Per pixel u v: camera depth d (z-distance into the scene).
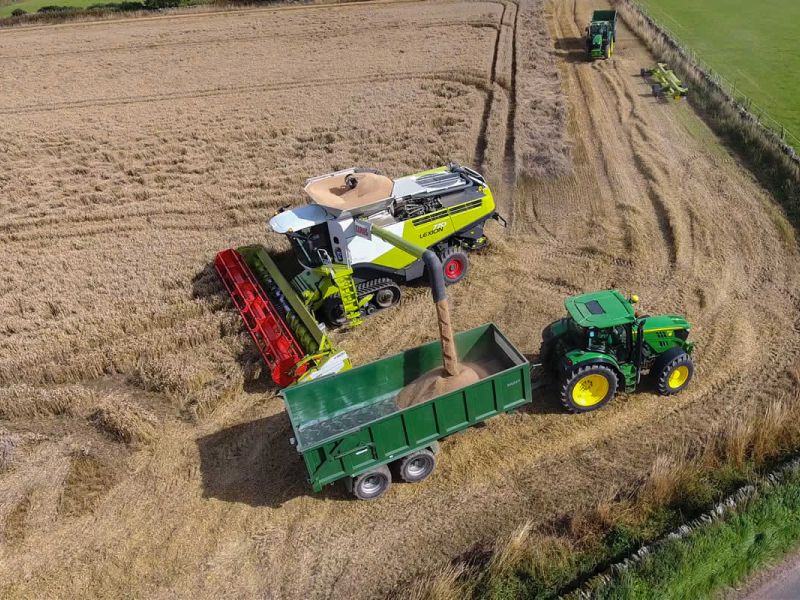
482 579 8.55
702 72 26.48
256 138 24.47
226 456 11.09
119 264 16.83
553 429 11.03
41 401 12.20
